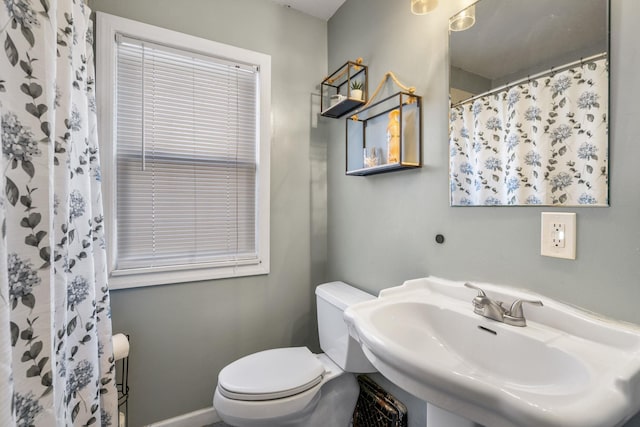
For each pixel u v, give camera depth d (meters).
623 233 0.66
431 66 1.15
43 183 0.62
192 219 1.54
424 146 1.18
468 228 1.01
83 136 0.93
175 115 1.49
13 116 0.58
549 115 0.80
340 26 1.75
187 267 1.50
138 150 1.42
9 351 0.48
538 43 0.82
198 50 1.51
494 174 0.93
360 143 1.58
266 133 1.69
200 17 1.52
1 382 0.46
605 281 0.69
